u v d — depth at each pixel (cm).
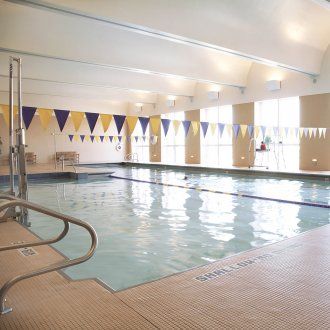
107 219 488
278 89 1103
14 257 283
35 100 1472
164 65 953
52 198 689
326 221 456
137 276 274
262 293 209
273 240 372
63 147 1683
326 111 979
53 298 203
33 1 503
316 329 167
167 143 1605
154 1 596
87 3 538
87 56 811
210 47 710
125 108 1791
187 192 750
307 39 880
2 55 823
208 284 224
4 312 183
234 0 659
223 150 1352
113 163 1806
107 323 174
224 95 1289
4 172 1117
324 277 234
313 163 1023
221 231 412
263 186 818
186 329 168
